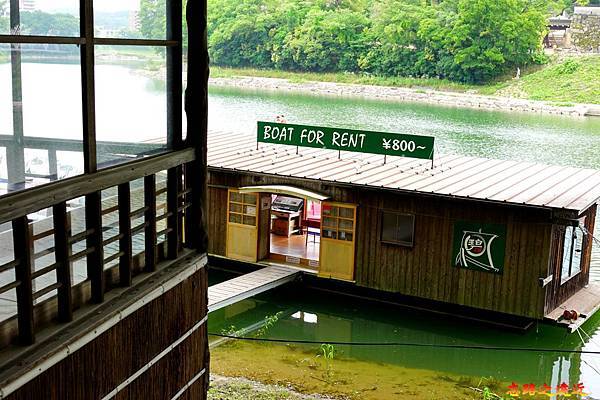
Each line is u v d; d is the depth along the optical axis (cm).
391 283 1335
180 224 621
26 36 451
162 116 589
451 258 1281
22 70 454
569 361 1163
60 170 480
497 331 1259
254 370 1071
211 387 996
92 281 508
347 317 1320
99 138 509
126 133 542
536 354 1180
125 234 535
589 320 1312
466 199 1234
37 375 439
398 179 1364
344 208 1359
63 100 480
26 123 459
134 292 541
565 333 1234
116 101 527
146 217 570
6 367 425
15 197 425
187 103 626
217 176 1467
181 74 604
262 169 1434
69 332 471
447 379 1084
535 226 1212
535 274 1220
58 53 472
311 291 1412
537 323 1248
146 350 559
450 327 1277
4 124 448
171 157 588
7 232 454
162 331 581
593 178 1420
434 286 1300
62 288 475
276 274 1380
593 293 1374
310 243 1563
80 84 490
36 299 466
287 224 1603
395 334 1250
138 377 551
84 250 494
